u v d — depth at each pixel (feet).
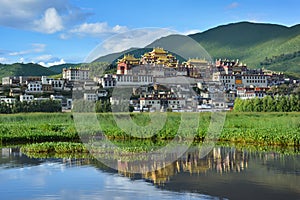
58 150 78.33
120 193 44.06
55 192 44.93
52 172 56.29
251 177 52.29
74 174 54.49
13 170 58.13
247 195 42.98
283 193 44.21
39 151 78.84
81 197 42.78
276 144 91.09
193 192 44.39
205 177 52.34
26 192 45.21
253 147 86.48
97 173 55.01
